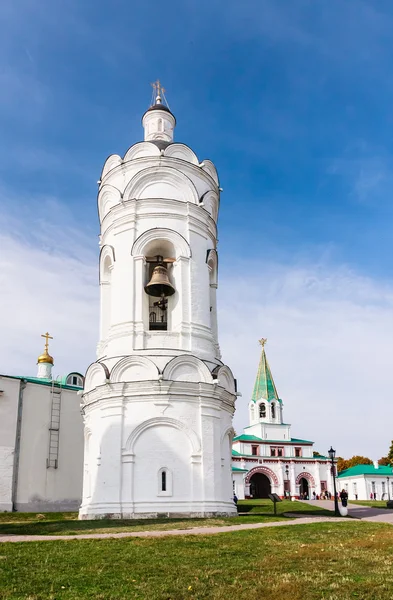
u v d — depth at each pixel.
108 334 28.42
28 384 38.16
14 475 35.88
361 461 121.81
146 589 10.01
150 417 25.14
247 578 10.93
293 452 95.38
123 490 24.27
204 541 15.78
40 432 37.84
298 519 25.66
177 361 26.00
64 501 37.62
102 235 30.92
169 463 24.73
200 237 29.73
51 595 9.60
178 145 31.14
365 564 12.30
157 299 29.61
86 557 13.02
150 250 29.52
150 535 17.09
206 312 28.70
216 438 25.98
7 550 13.95
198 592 9.80
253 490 92.62
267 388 100.19
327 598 9.29
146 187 29.69
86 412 27.58
